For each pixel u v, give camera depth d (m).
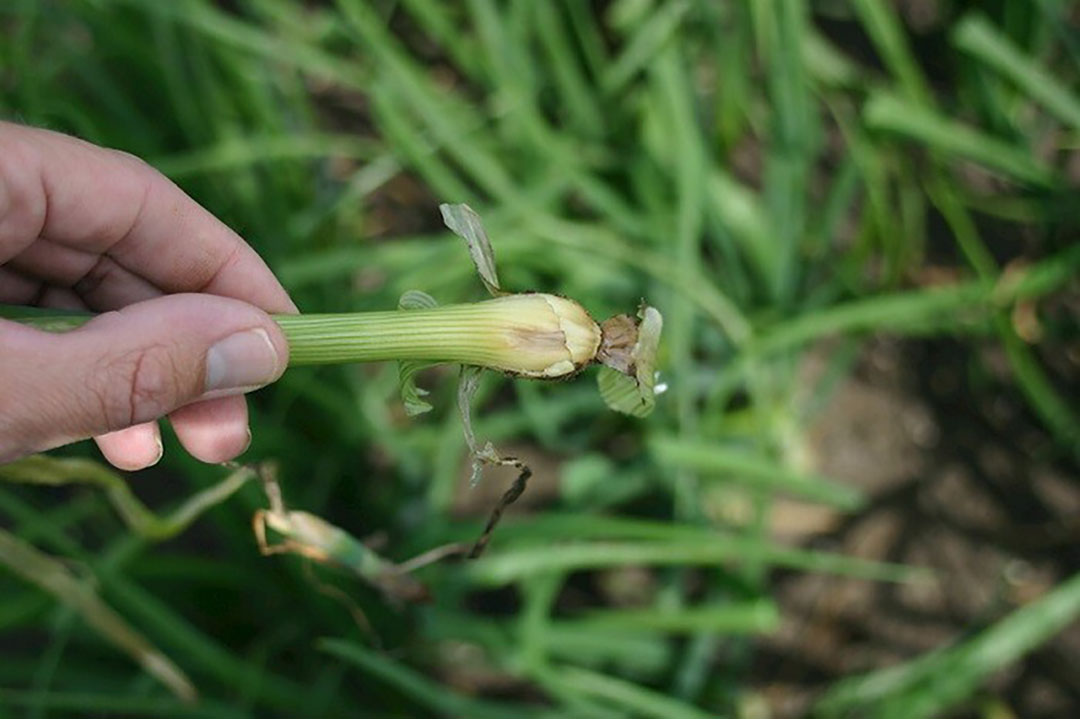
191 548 0.68
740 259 0.70
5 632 0.64
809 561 0.57
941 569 0.67
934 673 0.59
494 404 0.71
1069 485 0.68
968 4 0.72
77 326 0.39
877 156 0.68
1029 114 0.74
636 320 0.41
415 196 0.76
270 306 0.46
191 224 0.44
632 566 0.68
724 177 0.69
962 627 0.66
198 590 0.64
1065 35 0.66
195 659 0.59
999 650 0.58
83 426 0.39
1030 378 0.66
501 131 0.71
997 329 0.67
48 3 0.66
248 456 0.58
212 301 0.38
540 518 0.57
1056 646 0.65
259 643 0.63
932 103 0.72
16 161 0.41
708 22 0.66
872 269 0.73
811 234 0.72
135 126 0.67
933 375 0.71
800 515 0.69
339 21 0.70
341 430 0.63
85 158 0.42
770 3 0.62
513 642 0.58
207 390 0.39
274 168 0.65
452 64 0.79
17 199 0.41
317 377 0.63
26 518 0.55
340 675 0.60
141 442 0.45
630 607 0.67
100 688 0.60
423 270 0.63
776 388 0.67
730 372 0.63
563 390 0.65
